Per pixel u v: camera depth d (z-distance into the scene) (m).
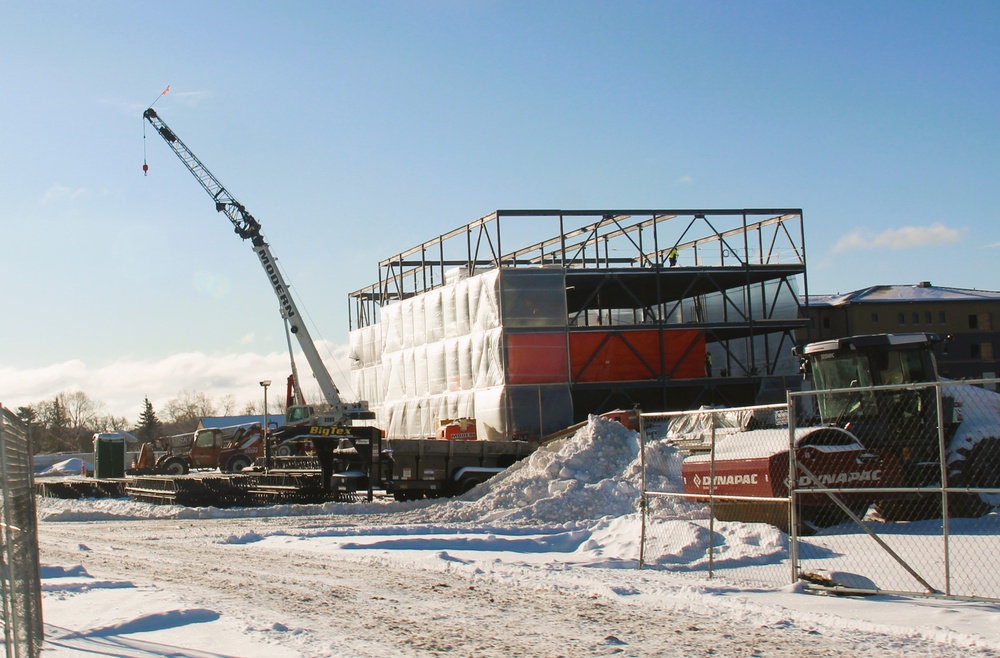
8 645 7.70
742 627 10.05
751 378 52.22
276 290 60.34
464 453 30.08
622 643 9.34
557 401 48.34
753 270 52.50
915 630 9.66
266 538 20.80
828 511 18.78
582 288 55.75
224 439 56.81
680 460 24.09
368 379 65.81
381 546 18.36
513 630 10.01
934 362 21.48
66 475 71.50
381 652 8.92
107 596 12.23
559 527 21.47
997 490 11.43
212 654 8.77
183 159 61.50
